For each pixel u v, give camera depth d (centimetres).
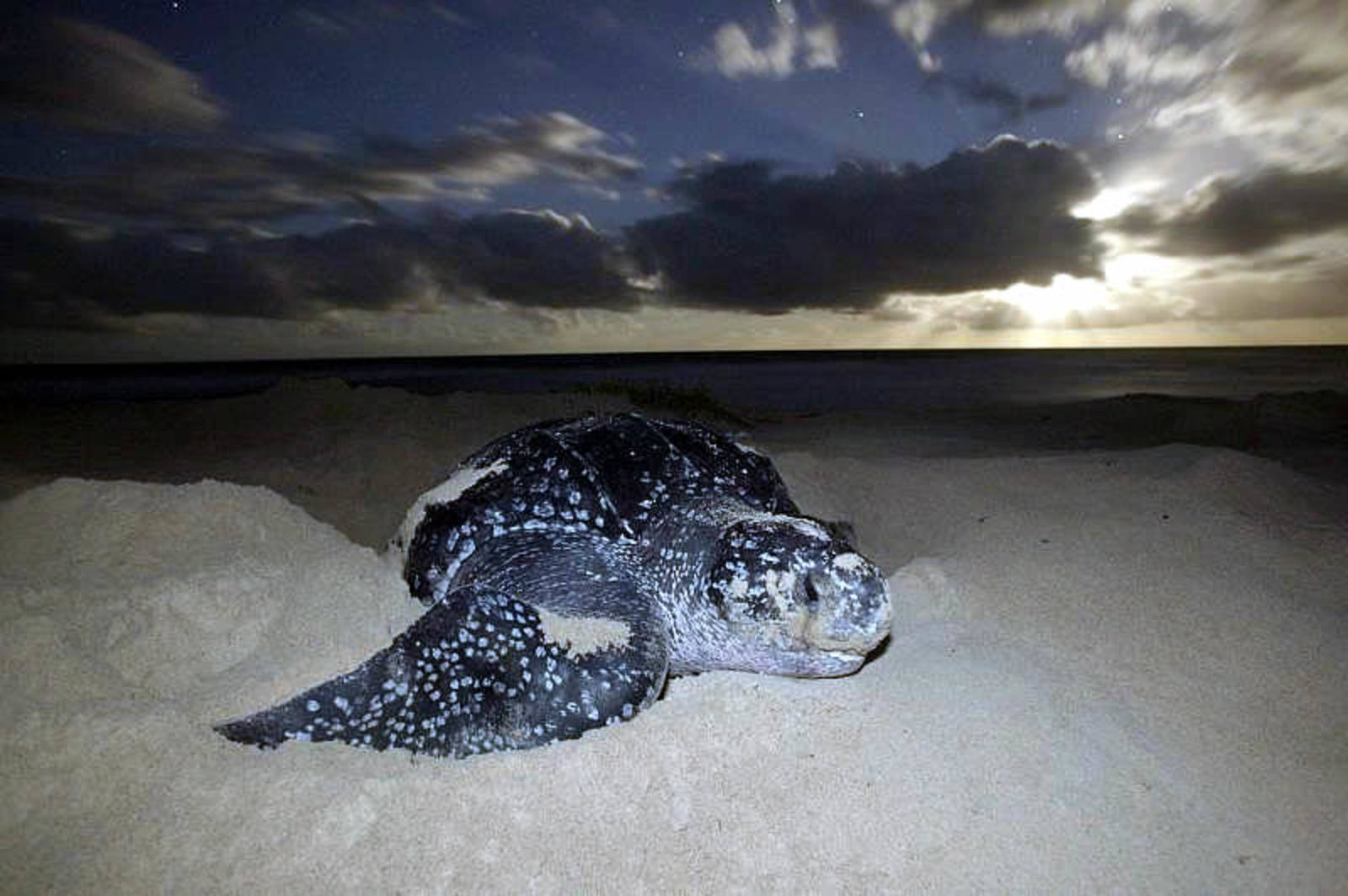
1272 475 181
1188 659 113
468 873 73
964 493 193
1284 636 118
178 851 73
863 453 271
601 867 74
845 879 74
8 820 76
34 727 84
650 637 105
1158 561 143
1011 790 85
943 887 74
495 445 153
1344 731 97
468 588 105
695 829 79
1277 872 75
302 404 345
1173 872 75
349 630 114
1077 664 113
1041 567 145
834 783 85
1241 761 91
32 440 290
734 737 91
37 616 99
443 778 82
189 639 109
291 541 139
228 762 83
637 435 146
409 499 212
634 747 89
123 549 127
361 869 72
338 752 87
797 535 110
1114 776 87
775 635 107
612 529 130
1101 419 362
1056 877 75
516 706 92
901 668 113
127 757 82
